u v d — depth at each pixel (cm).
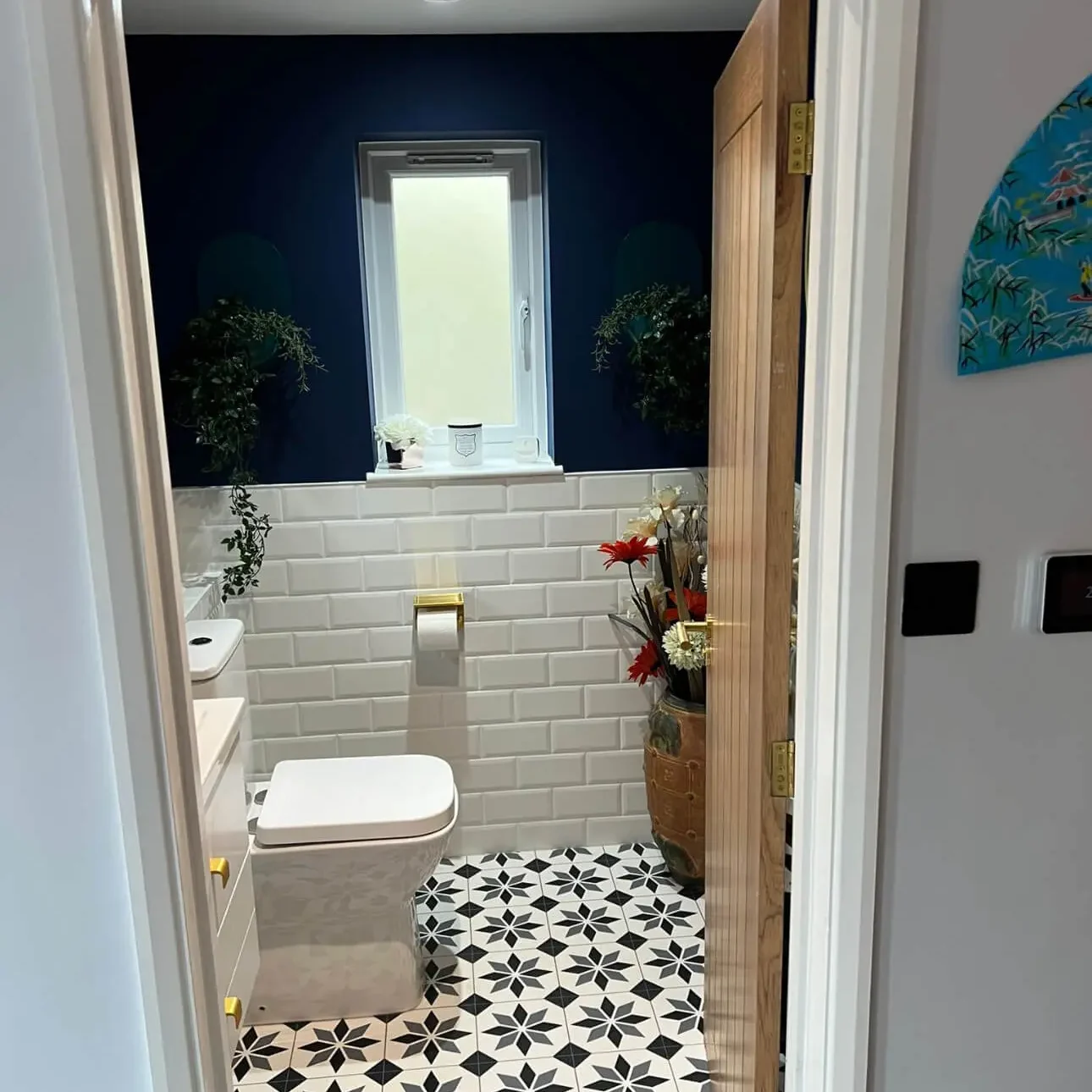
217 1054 127
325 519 257
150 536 109
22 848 112
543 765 276
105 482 102
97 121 97
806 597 120
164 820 111
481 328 269
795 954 130
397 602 262
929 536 112
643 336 246
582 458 260
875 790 117
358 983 215
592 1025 211
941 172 103
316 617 261
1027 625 115
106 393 100
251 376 241
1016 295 106
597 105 242
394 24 227
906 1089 127
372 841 207
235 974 169
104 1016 118
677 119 244
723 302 163
